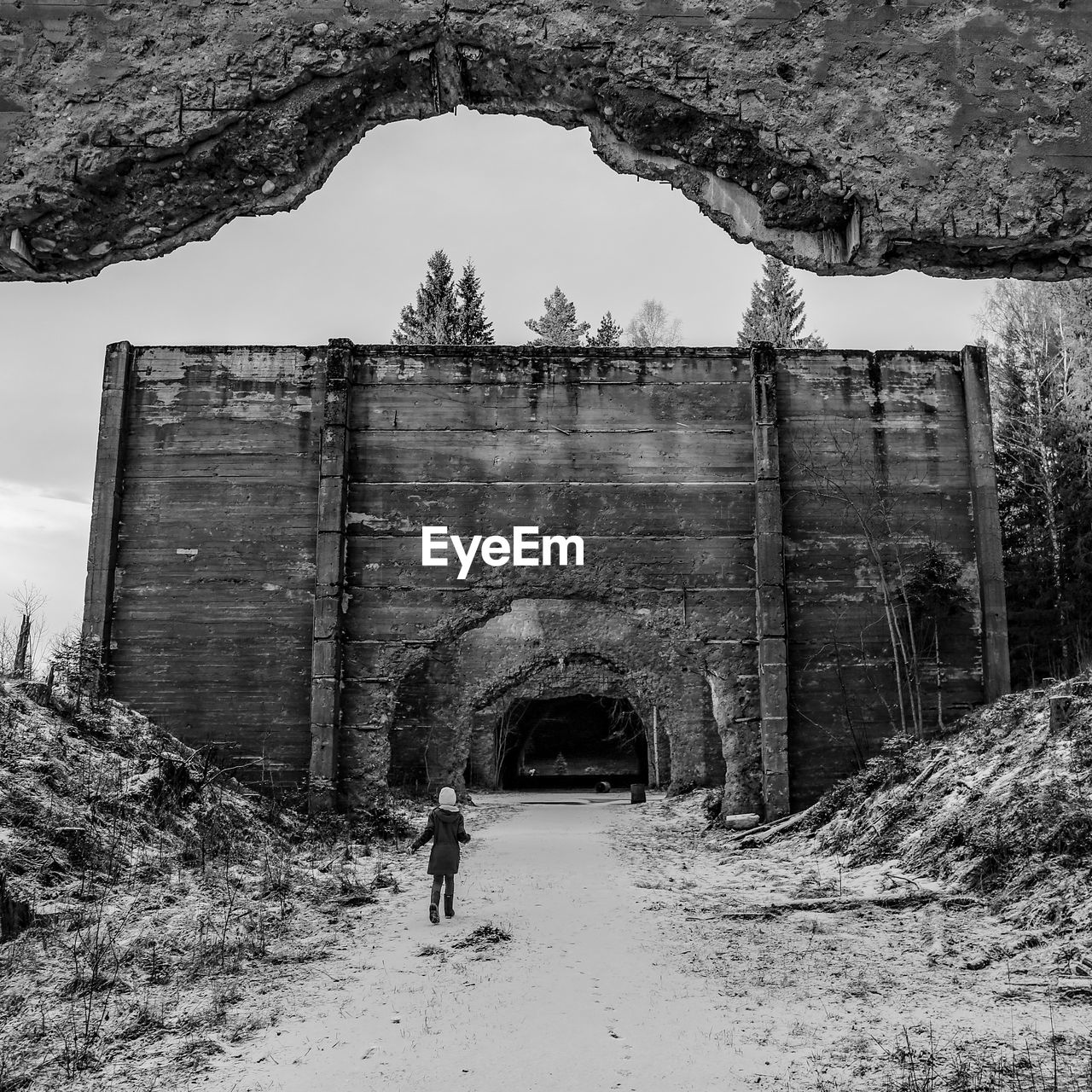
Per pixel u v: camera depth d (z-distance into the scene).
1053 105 7.15
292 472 20.84
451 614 20.42
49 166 7.03
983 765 14.38
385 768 19.92
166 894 10.86
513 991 8.12
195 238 7.60
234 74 7.06
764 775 19.66
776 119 7.11
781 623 20.06
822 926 10.54
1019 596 29.28
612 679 38.38
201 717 19.94
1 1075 6.21
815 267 7.59
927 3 7.21
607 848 18.70
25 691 14.73
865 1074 6.11
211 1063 6.46
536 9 7.14
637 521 20.78
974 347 21.42
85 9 7.13
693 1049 6.63
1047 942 8.99
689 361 21.31
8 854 10.21
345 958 9.33
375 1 7.11
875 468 21.06
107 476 20.52
